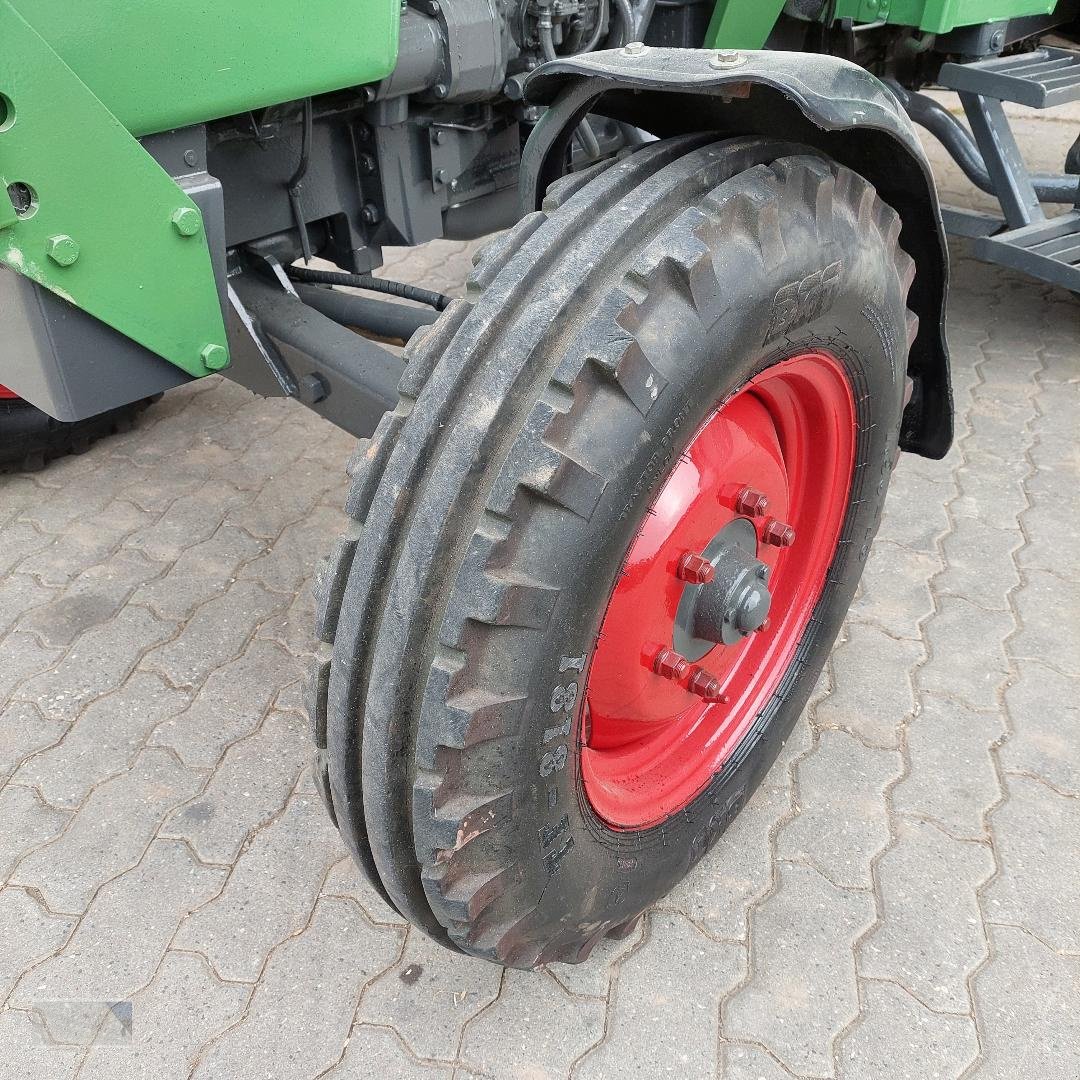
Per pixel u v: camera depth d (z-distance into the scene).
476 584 1.22
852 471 1.99
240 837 2.18
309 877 2.09
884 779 2.28
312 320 2.04
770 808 2.22
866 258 1.57
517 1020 1.83
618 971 1.90
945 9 2.78
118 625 2.74
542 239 1.32
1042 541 2.97
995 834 2.14
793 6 2.77
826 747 2.36
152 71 1.39
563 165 1.60
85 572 2.93
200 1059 1.77
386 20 1.66
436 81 2.06
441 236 2.56
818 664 2.17
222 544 3.05
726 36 2.47
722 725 2.02
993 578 2.84
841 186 1.50
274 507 3.21
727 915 2.00
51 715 2.47
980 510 3.11
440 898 1.39
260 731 2.43
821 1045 1.78
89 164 1.33
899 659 2.58
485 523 1.23
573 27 2.28
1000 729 2.39
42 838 2.17
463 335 1.29
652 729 1.92
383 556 1.31
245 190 2.01
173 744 2.40
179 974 1.91
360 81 1.69
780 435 1.93
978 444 3.42
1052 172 5.52
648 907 1.89
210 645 2.68
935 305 1.94
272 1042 1.80
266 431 3.59
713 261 1.29
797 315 1.46
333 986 1.89
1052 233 3.57
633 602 1.58
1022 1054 1.75
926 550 2.95
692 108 1.54
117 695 2.53
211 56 1.45
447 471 1.25
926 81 3.94
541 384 1.27
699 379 1.32
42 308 1.39
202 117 1.49
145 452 3.47
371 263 2.36
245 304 2.07
